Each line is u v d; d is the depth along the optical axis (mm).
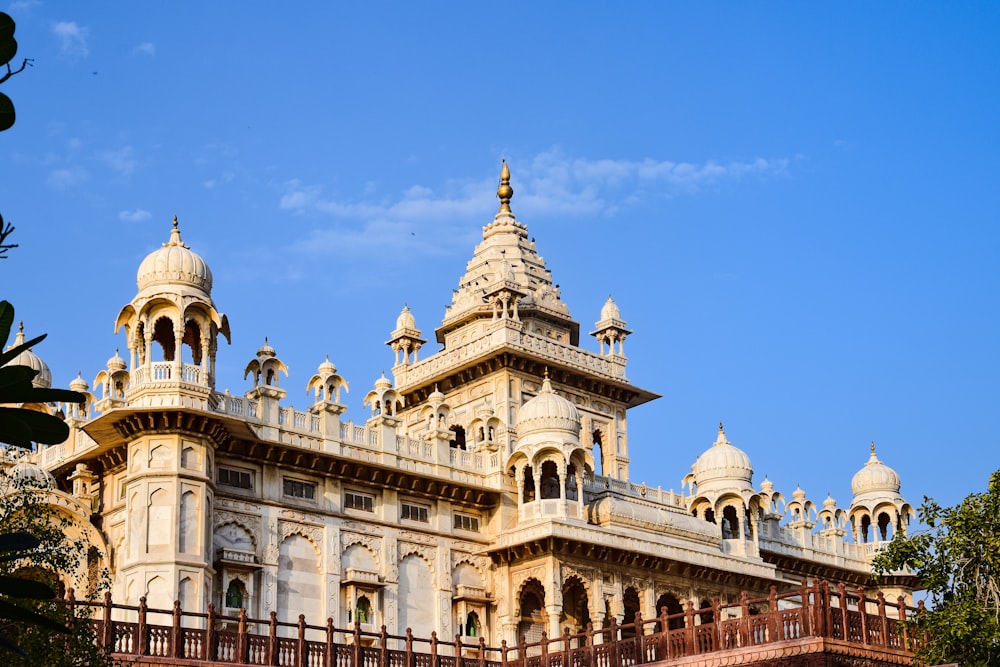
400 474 56312
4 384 9773
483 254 74312
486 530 59500
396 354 73000
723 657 41031
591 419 69000
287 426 53125
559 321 73500
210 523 48938
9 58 9297
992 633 38531
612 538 58875
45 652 30031
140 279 50344
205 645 40094
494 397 66125
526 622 58312
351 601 53375
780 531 72500
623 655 44281
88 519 50250
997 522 40906
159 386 48500
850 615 40469
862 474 79250
